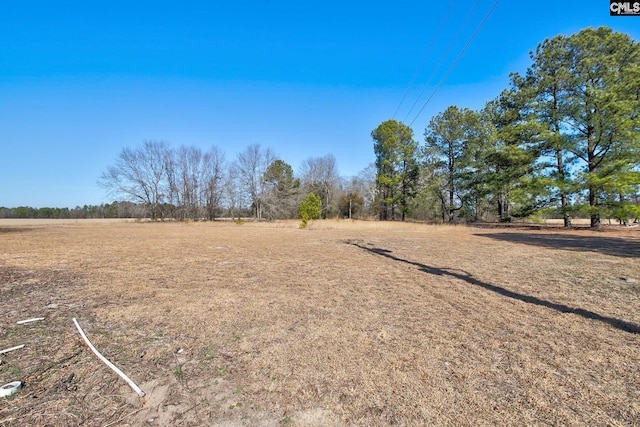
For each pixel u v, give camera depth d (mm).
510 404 1862
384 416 1762
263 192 40125
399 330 3084
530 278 5395
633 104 14922
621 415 1751
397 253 8742
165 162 39281
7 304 4031
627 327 3119
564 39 17875
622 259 7250
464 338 2875
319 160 46500
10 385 2061
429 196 27688
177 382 2154
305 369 2312
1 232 18594
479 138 25109
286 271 6215
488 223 25219
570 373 2232
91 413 1816
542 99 18859
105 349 2688
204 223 32500
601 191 16500
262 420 1744
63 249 9883
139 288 4863
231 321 3375
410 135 31594
